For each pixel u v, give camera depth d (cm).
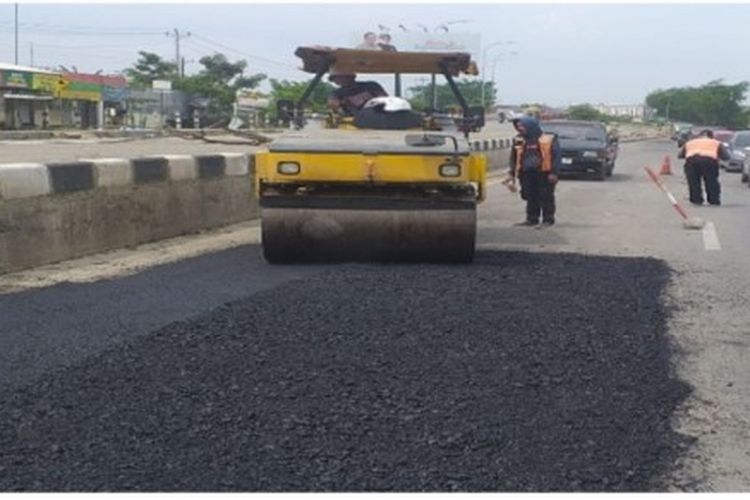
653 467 455
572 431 496
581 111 12362
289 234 974
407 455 457
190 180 1291
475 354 624
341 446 465
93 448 460
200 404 520
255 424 492
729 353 668
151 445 464
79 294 816
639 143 8050
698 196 1880
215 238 1254
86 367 583
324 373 576
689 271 1007
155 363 591
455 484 426
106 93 6756
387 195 980
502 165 3244
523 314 741
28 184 966
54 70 6675
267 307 743
